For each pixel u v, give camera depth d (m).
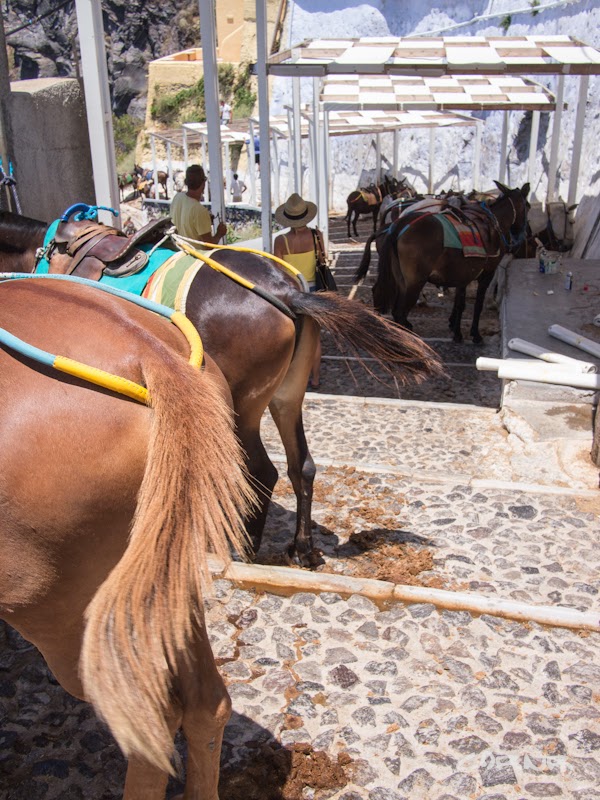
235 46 39.38
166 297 3.41
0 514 1.68
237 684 3.23
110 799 2.70
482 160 24.22
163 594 1.69
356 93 12.69
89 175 7.00
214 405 1.96
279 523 4.82
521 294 9.62
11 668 3.35
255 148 31.69
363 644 3.49
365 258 10.42
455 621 3.64
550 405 6.51
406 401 7.18
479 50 8.90
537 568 4.23
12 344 1.83
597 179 14.33
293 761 2.83
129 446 1.80
